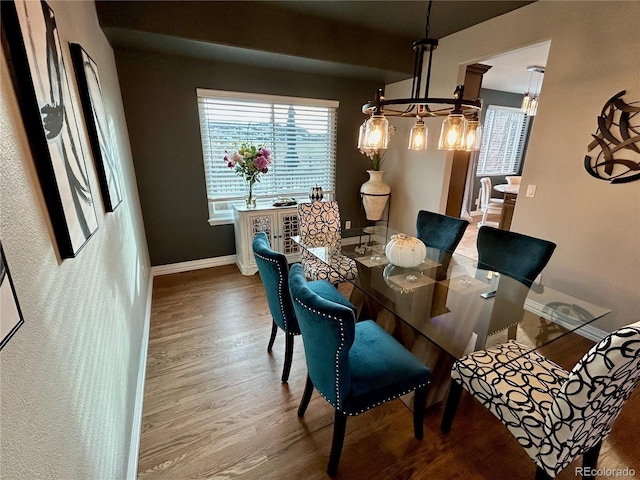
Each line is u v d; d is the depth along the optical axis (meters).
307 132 3.94
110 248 1.49
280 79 3.54
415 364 1.43
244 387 1.88
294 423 1.65
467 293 1.85
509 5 2.61
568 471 1.42
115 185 1.79
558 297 1.83
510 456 1.49
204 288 3.15
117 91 2.63
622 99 2.11
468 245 4.73
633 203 2.13
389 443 1.55
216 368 2.03
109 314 1.32
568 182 2.46
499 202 5.42
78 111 1.22
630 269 2.20
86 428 0.91
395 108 4.21
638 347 0.88
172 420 1.64
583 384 0.98
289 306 1.77
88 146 1.32
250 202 3.52
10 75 0.69
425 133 1.85
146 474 1.38
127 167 2.61
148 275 3.09
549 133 2.54
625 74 2.08
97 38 2.03
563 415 1.05
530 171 2.71
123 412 1.37
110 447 1.13
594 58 2.22
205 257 3.71
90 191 1.20
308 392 1.61
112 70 2.52
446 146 1.61
